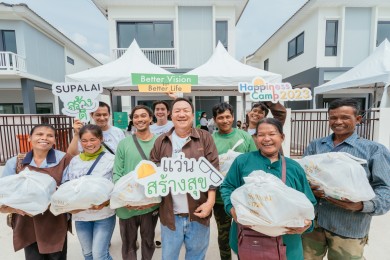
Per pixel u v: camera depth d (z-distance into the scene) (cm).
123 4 977
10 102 1223
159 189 159
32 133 171
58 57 1329
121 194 161
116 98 1061
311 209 120
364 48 1016
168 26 1024
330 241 163
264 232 127
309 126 670
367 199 132
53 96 1285
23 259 242
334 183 137
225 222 212
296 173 146
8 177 151
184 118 167
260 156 154
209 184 163
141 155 193
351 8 991
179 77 336
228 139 223
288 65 1277
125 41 1024
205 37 1024
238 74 470
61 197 152
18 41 1041
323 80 1007
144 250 204
